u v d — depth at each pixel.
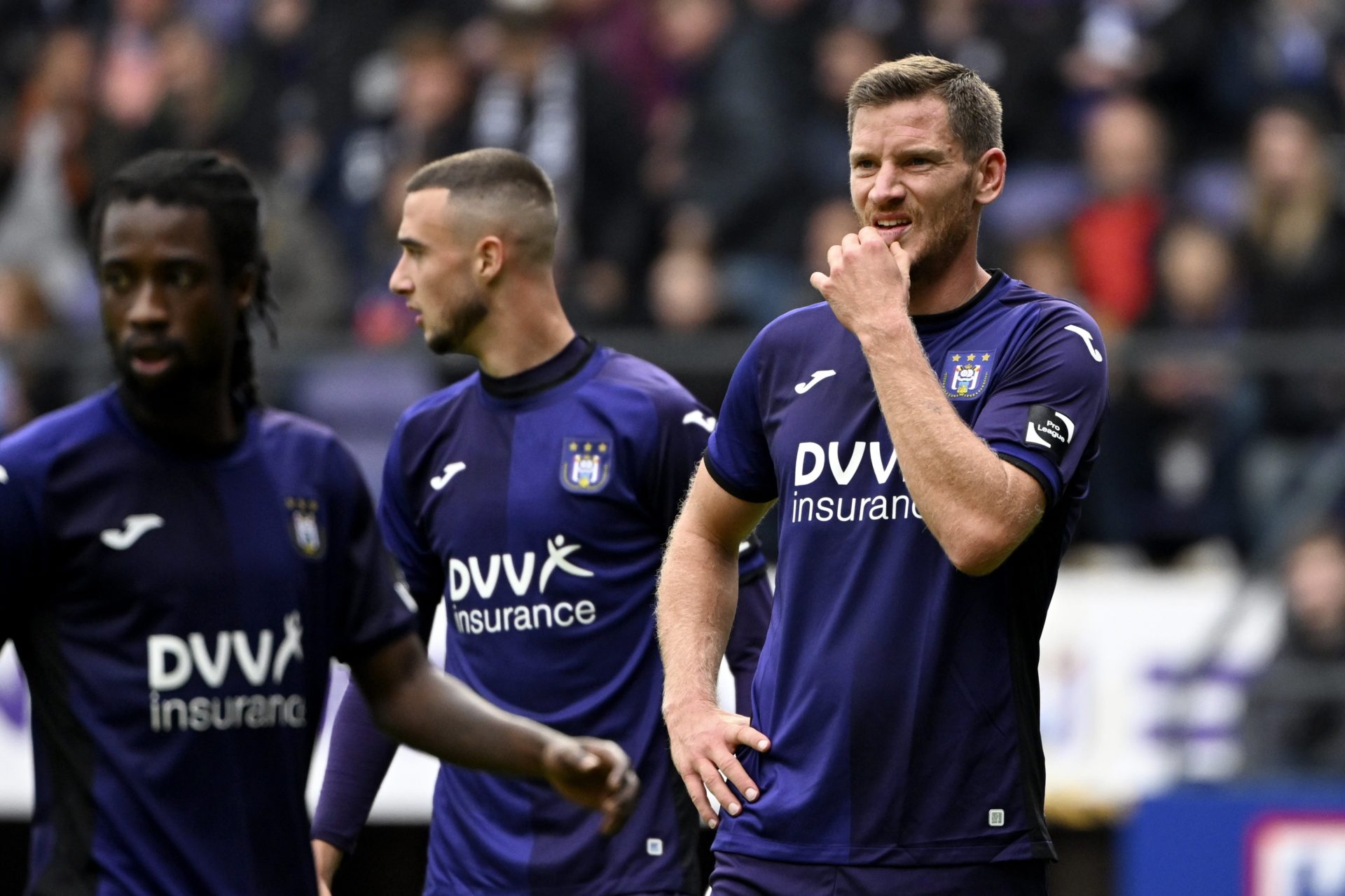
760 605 14.60
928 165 12.25
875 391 12.44
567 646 15.14
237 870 10.55
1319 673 24.72
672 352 27.28
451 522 15.56
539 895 14.86
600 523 15.18
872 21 32.88
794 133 31.95
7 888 26.80
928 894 11.95
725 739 12.52
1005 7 32.94
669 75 32.56
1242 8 33.41
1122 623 25.55
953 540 11.50
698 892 15.05
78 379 28.38
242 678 10.66
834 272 12.07
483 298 15.49
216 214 10.46
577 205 31.23
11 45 37.91
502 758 11.13
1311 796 23.66
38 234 34.41
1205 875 23.84
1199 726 25.23
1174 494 27.09
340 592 11.30
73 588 10.48
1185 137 32.88
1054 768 25.45
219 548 10.67
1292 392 26.92
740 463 13.21
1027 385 12.14
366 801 15.40
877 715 12.08
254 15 35.69
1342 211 29.42
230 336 10.64
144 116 35.09
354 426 27.67
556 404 15.45
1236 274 29.20
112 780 10.37
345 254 32.12
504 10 31.30
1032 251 29.14
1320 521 26.03
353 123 33.12
